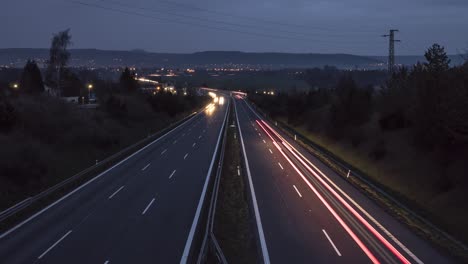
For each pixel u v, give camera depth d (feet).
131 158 138.10
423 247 63.93
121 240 62.75
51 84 253.24
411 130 130.11
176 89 500.74
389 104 157.17
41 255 56.65
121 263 54.19
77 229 67.77
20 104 142.72
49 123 141.49
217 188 91.20
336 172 121.80
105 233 65.87
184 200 86.28
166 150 155.43
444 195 90.68
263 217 77.82
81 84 308.40
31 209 79.05
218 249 56.03
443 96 100.68
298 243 64.54
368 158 138.62
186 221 72.54
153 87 533.96
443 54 121.08
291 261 57.52
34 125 135.74
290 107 267.59
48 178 103.60
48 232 66.33
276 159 143.33
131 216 75.10
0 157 97.55
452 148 102.83
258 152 157.89
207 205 83.20
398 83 163.94
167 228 68.64
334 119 185.37
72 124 153.89
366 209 84.17
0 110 122.01
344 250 61.93
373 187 97.96
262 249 61.82
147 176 110.01
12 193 87.86
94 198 87.61
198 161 132.98
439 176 98.73
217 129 226.58
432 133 107.34
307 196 93.76
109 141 155.33
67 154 129.70
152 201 85.35
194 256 57.52
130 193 91.86
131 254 57.26
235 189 100.12
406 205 87.35
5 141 110.42
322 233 69.31
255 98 443.32
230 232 70.18
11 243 61.46
